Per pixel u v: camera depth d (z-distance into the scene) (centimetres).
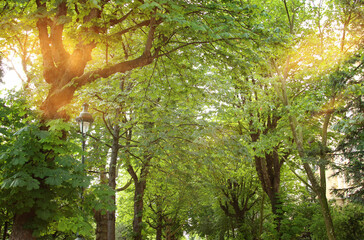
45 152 945
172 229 3319
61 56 1070
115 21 1123
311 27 2058
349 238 2033
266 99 2041
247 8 1079
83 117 1282
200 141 1683
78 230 926
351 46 1869
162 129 1706
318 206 2508
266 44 1140
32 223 864
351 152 1675
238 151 1762
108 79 1709
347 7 1884
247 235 2698
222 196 2628
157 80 1540
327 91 1908
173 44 1477
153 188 2561
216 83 1831
